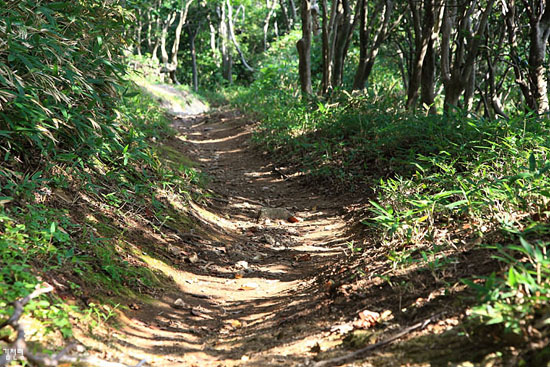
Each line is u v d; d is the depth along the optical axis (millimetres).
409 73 15484
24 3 4742
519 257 3176
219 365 3006
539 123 6320
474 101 16281
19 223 3809
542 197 3922
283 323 3625
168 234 5594
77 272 3715
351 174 8633
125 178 6082
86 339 3049
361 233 5812
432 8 10586
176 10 30312
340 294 3793
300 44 14484
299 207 8047
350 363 2730
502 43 12344
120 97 6000
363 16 13828
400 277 3637
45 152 4508
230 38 36750
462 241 3879
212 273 5074
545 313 2414
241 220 7320
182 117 20188
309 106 13172
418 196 4984
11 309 2814
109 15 5957
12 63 4594
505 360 2344
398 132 8844
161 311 3941
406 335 2852
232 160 11672
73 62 5148
